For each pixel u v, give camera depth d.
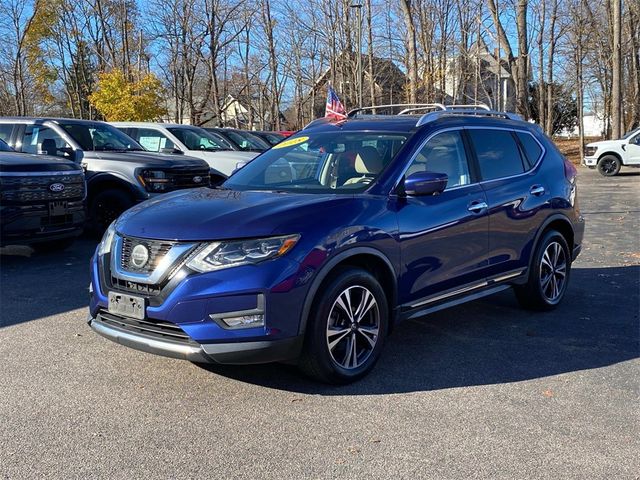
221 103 43.66
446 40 32.84
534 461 3.33
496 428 3.71
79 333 5.36
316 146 5.32
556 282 6.30
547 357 4.93
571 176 6.53
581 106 32.25
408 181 4.57
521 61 23.64
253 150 15.03
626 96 37.66
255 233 3.88
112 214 10.03
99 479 3.12
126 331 4.08
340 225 4.17
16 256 8.77
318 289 4.05
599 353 5.04
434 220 4.80
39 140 10.20
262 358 3.89
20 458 3.30
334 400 4.07
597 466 3.29
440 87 32.78
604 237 10.57
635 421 3.82
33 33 41.00
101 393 4.13
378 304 4.41
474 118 5.66
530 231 5.85
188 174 10.38
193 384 4.29
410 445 3.49
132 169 9.80
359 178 4.77
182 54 37.41
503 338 5.40
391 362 4.79
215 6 35.84
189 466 3.25
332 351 4.19
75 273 7.67
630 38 33.41
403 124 5.25
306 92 42.97
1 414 3.81
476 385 4.36
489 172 5.57
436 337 5.42
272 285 3.81
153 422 3.73
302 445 3.48
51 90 55.03
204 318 3.79
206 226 3.94
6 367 4.57
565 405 4.04
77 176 8.38
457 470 3.24
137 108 29.03
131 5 39.84
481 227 5.25
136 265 4.01
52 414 3.82
